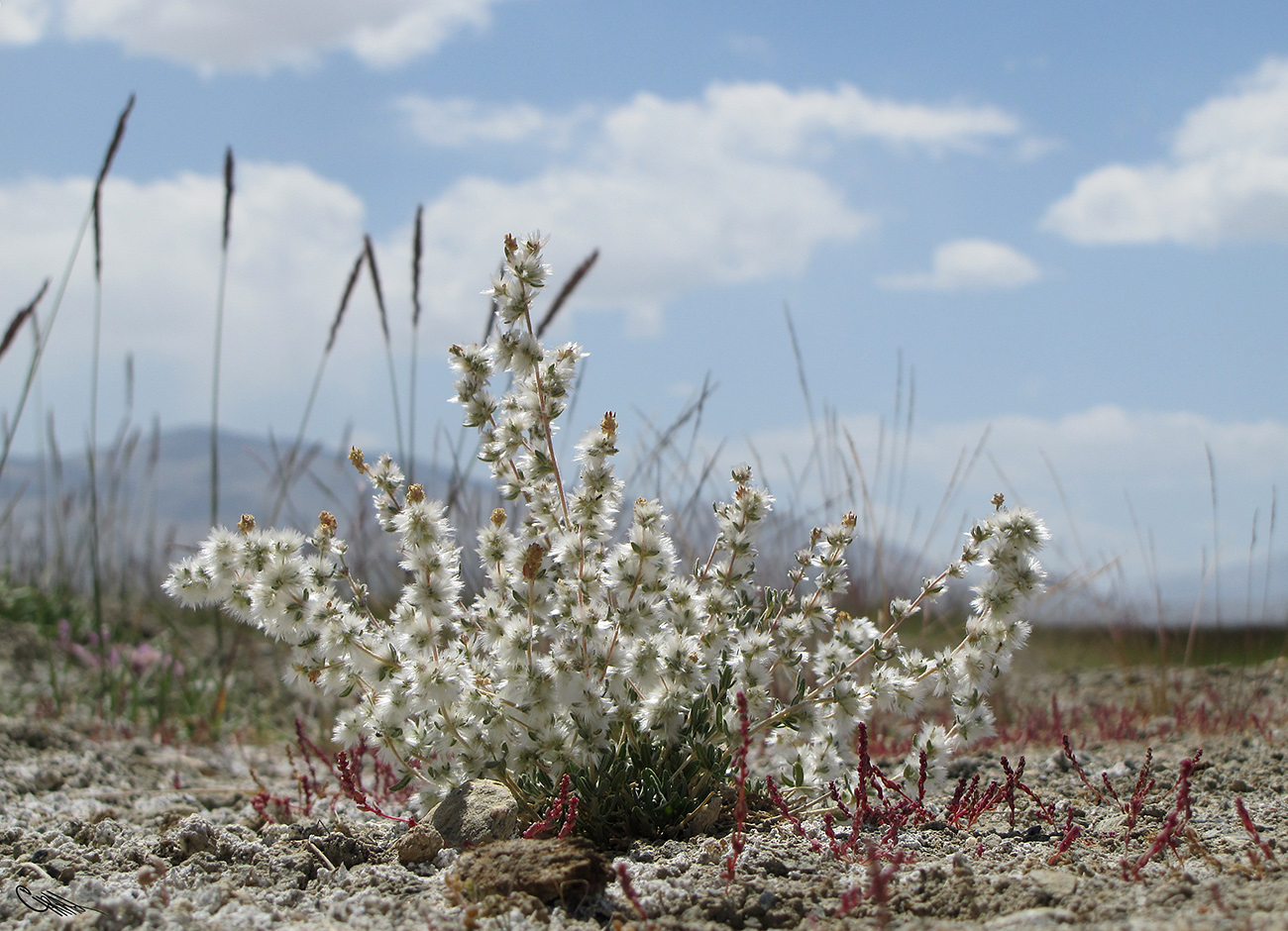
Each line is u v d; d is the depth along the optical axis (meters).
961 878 0.58
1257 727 0.90
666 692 0.63
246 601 0.65
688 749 0.66
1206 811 0.69
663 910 0.57
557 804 0.62
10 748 0.91
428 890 0.59
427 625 0.64
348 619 0.64
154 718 1.08
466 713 0.64
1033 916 0.54
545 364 0.67
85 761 0.90
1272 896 0.54
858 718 0.65
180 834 0.65
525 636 0.63
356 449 0.68
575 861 0.58
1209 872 0.58
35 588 1.46
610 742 0.65
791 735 0.66
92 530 1.09
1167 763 0.80
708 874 0.59
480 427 0.68
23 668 1.27
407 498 0.65
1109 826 0.66
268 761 0.97
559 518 0.68
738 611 0.69
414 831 0.62
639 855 0.62
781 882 0.58
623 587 0.63
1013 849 0.62
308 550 0.73
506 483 0.69
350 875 0.61
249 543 0.64
